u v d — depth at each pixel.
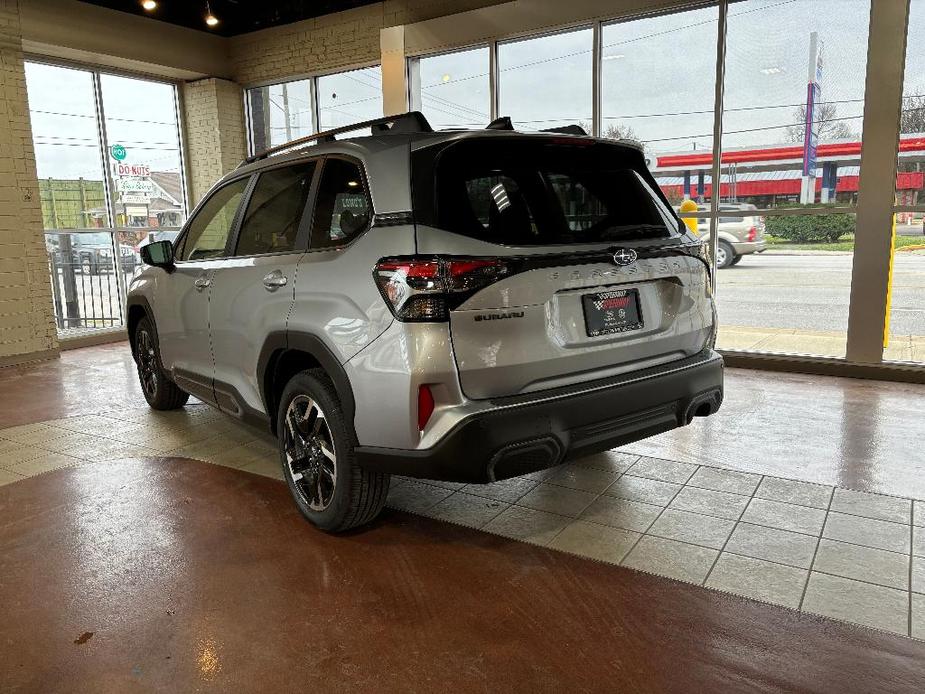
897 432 4.01
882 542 2.63
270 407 3.01
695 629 2.09
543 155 2.54
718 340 6.34
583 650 2.00
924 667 1.89
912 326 5.37
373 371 2.30
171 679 1.92
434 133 2.48
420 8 7.38
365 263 2.36
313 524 2.84
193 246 3.85
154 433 4.28
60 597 2.36
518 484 3.29
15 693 1.87
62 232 7.86
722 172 6.01
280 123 8.98
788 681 1.84
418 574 2.46
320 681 1.90
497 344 2.20
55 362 6.91
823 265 5.74
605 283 2.42
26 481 3.48
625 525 2.82
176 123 9.12
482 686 1.86
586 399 2.32
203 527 2.89
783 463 3.51
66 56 7.62
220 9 8.23
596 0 6.13
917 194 5.15
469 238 2.22
